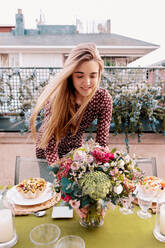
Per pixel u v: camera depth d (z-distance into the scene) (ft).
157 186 2.63
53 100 3.97
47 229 2.25
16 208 2.93
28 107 6.73
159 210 2.42
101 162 2.33
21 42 17.30
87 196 2.18
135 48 13.60
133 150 7.07
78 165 2.22
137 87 6.52
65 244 2.05
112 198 2.28
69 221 2.71
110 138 6.97
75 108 4.26
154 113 6.57
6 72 6.64
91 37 19.40
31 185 3.11
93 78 3.48
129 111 6.54
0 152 7.16
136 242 2.32
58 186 2.36
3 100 6.77
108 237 2.40
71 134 4.46
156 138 6.97
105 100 4.32
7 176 7.31
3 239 2.26
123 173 2.35
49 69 6.76
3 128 6.93
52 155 3.94
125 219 2.76
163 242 2.32
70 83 3.96
